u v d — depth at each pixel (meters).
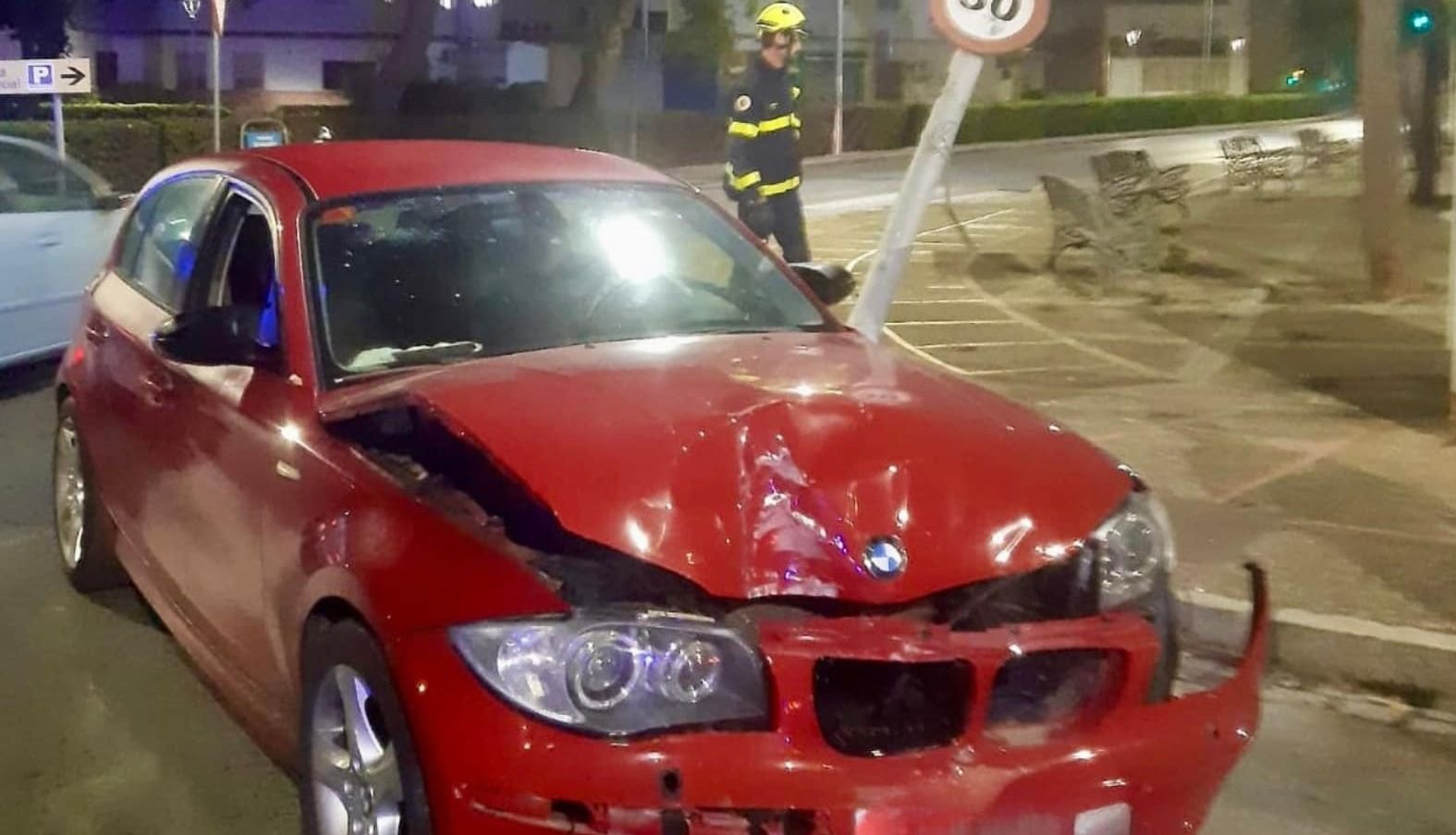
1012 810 3.31
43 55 29.34
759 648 3.25
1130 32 69.31
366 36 42.69
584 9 38.16
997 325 12.30
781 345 4.57
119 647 5.96
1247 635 4.17
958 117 7.85
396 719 3.43
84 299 6.43
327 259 4.68
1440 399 9.39
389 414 4.02
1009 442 3.83
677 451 3.60
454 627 3.34
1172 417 8.95
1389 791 4.86
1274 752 5.12
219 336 4.48
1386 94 13.24
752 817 3.21
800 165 11.13
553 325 4.71
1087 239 15.60
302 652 3.94
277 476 4.20
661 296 4.93
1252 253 16.97
